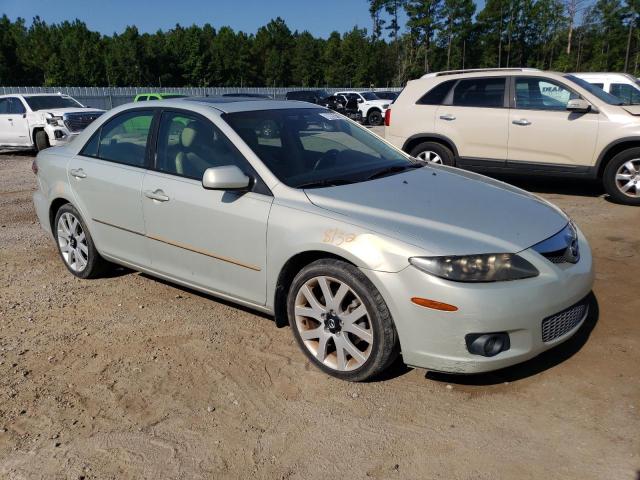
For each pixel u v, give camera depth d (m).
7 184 10.37
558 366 3.34
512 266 2.86
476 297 2.77
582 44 76.75
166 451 2.72
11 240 6.41
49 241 6.35
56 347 3.78
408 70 72.31
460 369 2.86
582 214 6.97
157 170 4.10
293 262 3.37
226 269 3.71
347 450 2.69
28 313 4.34
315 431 2.83
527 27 77.31
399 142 8.80
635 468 2.49
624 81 11.77
